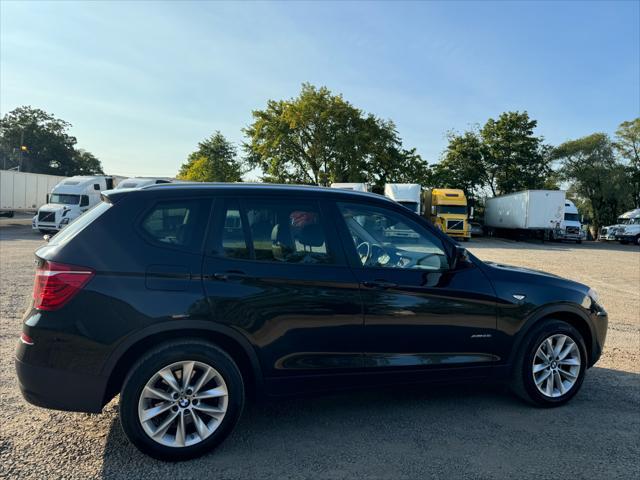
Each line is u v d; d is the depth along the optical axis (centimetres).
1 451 305
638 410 393
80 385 287
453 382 370
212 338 314
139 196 315
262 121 4209
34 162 7781
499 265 415
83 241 296
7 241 1811
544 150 4984
